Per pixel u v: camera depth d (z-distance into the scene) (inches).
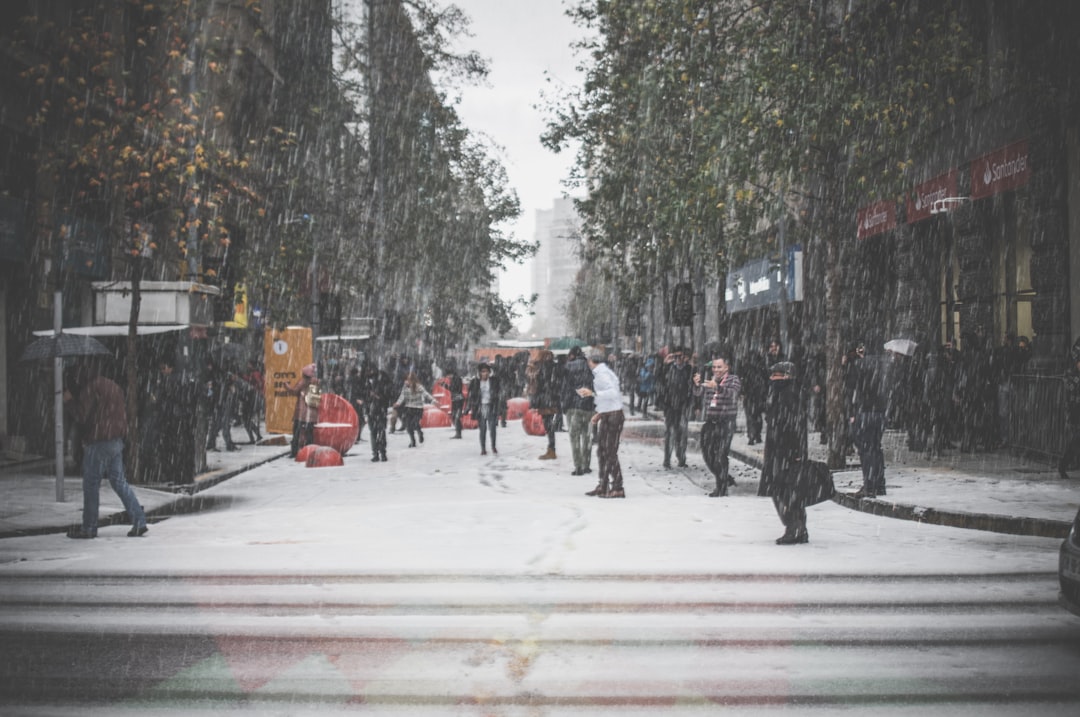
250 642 257.8
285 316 971.3
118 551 408.5
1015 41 735.1
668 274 1441.9
